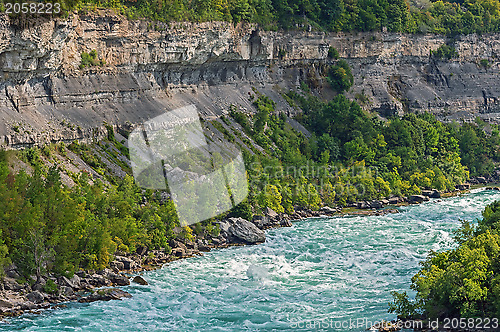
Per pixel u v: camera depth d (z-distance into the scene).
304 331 74.31
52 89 119.75
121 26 139.62
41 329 72.19
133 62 143.25
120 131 129.12
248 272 97.44
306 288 91.12
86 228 91.81
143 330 73.75
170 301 83.56
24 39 109.00
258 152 153.25
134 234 100.12
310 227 132.62
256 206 131.38
